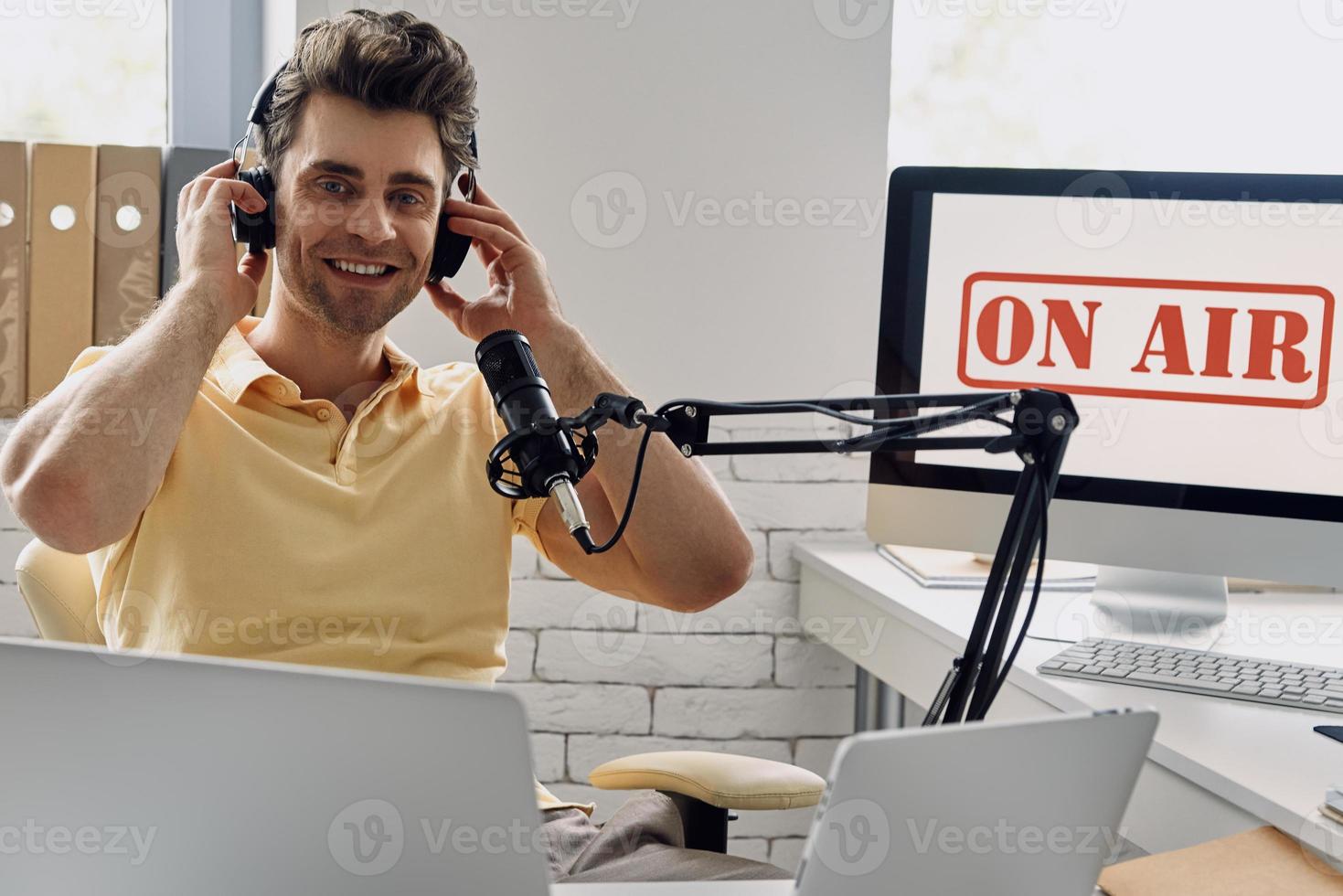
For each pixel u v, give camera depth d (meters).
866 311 1.93
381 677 0.54
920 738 0.55
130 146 1.73
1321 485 1.27
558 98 1.84
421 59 1.23
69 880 0.58
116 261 1.73
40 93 1.91
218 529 1.20
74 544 1.14
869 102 1.90
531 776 0.53
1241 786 0.91
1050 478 0.77
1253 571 1.29
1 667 0.55
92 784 0.56
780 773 1.19
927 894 0.59
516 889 0.56
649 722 1.94
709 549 1.35
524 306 1.30
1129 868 0.85
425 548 1.26
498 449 0.83
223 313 1.22
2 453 1.19
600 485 1.40
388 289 1.26
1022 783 0.58
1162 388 1.32
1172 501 1.32
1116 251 1.34
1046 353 1.36
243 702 0.54
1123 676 1.17
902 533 1.40
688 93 1.86
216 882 0.58
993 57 2.03
